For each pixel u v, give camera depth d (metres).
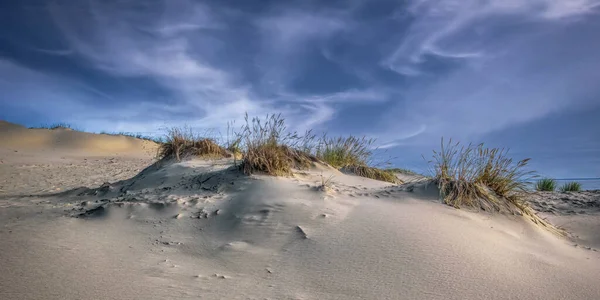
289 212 3.79
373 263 2.85
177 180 5.61
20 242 2.99
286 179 4.90
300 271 2.76
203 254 3.11
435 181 4.74
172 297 2.21
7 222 3.70
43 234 3.27
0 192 6.72
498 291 2.55
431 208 4.11
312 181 5.10
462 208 4.23
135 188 5.77
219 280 2.56
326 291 2.46
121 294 2.19
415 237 3.27
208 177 5.30
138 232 3.57
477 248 3.20
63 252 2.84
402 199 4.39
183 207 4.13
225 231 3.59
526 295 2.54
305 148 7.14
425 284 2.57
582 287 2.76
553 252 3.61
